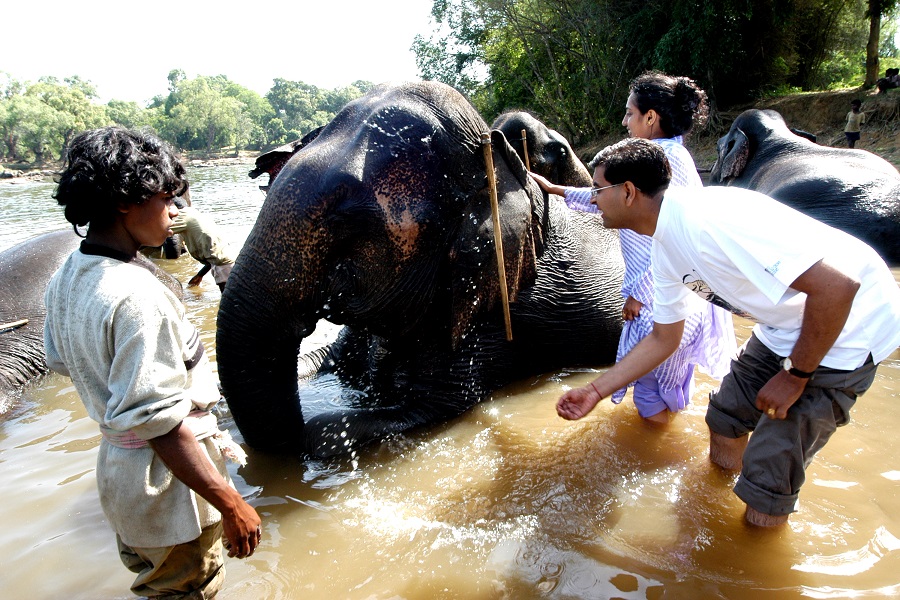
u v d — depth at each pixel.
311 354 4.35
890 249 6.53
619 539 2.47
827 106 16.75
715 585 2.19
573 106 22.64
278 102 127.25
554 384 4.02
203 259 5.93
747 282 2.22
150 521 1.83
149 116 109.00
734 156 9.01
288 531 2.63
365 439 3.30
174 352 1.74
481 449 3.23
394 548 2.49
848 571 2.23
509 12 22.53
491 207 3.35
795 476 2.37
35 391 4.43
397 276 3.19
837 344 2.20
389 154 3.06
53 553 2.51
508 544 2.48
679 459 3.02
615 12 20.17
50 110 74.50
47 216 15.62
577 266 4.16
